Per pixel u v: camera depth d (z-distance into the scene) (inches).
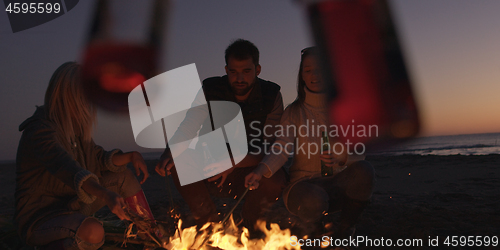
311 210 93.0
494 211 127.3
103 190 68.6
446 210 130.9
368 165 91.6
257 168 93.8
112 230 94.6
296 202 96.2
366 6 74.6
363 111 80.0
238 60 99.3
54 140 73.5
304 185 95.8
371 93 77.7
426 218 119.6
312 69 92.7
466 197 156.9
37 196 74.9
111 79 78.7
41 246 71.5
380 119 75.9
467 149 1387.8
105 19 77.4
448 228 108.7
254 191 99.3
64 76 76.7
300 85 99.5
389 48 74.5
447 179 225.9
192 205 96.7
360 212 96.0
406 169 306.3
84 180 68.9
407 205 145.3
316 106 97.1
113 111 82.3
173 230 117.3
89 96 78.5
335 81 83.5
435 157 420.5
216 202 175.8
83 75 77.6
